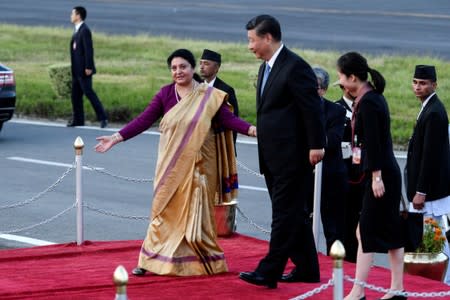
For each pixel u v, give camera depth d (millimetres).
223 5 47375
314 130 8781
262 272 9156
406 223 8828
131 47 34938
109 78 29219
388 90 26531
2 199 14453
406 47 34406
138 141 19906
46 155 18266
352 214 10773
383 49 33875
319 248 11836
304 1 49062
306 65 8891
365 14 43688
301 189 9016
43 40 37000
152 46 35062
